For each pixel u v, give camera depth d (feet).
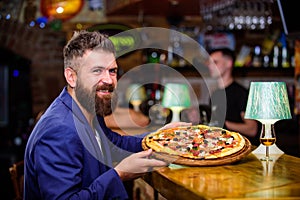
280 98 6.63
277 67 16.25
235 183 5.17
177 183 5.20
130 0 14.76
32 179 5.84
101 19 18.61
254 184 5.13
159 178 5.75
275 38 16.17
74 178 5.47
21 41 18.44
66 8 18.48
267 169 5.93
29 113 19.54
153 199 8.12
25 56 18.53
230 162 5.99
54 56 18.67
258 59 16.70
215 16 16.20
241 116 11.82
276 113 6.53
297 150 14.74
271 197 4.63
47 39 18.58
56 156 5.48
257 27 16.48
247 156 6.82
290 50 16.12
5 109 19.97
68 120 5.76
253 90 6.76
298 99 12.14
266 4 15.67
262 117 6.56
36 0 18.35
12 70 19.17
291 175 5.57
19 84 19.39
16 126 19.81
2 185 16.99
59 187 5.38
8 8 18.22
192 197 4.83
